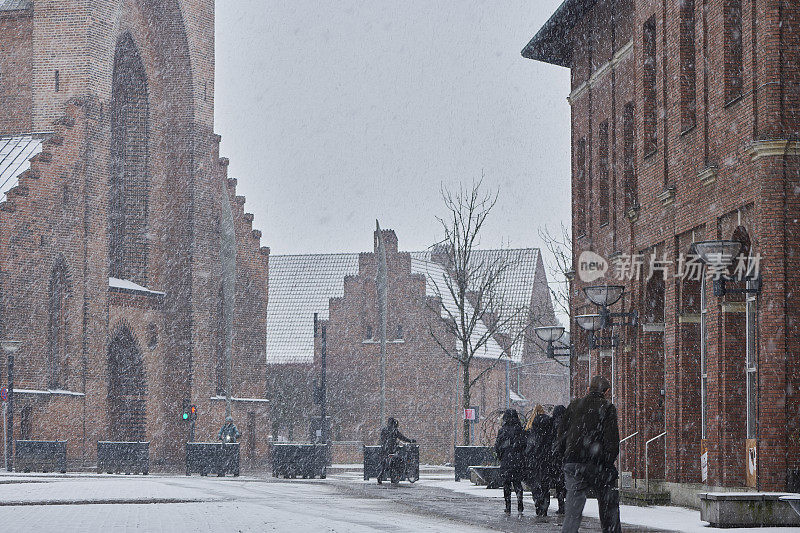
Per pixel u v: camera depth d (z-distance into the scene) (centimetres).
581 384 4281
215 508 2614
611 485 1741
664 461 3247
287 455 5078
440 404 8894
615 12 3741
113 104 7012
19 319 5806
